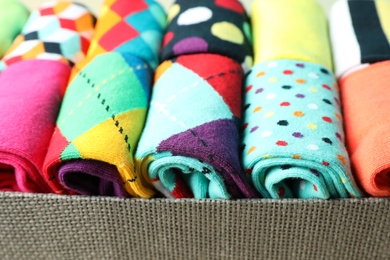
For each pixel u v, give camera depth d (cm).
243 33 62
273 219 47
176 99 51
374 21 62
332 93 54
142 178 48
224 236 49
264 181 46
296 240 48
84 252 52
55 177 47
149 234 49
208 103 50
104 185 47
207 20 61
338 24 65
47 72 57
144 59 59
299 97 51
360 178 45
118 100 50
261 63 58
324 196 45
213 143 45
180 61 57
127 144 46
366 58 57
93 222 48
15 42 64
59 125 50
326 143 45
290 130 47
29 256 52
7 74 56
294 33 61
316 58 59
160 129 47
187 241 49
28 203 47
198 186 47
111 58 56
